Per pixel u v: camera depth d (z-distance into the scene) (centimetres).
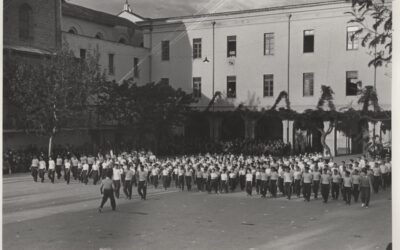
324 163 2756
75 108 3866
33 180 3128
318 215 1952
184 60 5391
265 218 1881
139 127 4491
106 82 4356
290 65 4822
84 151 4050
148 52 5566
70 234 1570
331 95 4594
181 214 1961
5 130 3744
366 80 4456
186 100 4622
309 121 4609
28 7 4256
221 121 5166
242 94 5066
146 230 1639
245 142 4609
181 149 4678
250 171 2583
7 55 3816
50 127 3700
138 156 3509
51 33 4472
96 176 2941
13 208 2078
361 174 2197
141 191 2603
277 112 4725
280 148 4397
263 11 4938
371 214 1980
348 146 4428
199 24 5291
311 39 4747
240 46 5075
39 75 3672
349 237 1550
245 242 1478
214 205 2208
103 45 4991
